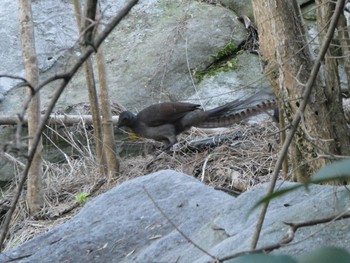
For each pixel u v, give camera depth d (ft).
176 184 24.89
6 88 48.11
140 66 48.83
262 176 37.96
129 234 22.98
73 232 23.94
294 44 25.80
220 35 49.75
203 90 47.39
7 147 9.37
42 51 48.91
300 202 18.81
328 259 7.59
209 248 19.25
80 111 46.39
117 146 44.98
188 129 39.47
